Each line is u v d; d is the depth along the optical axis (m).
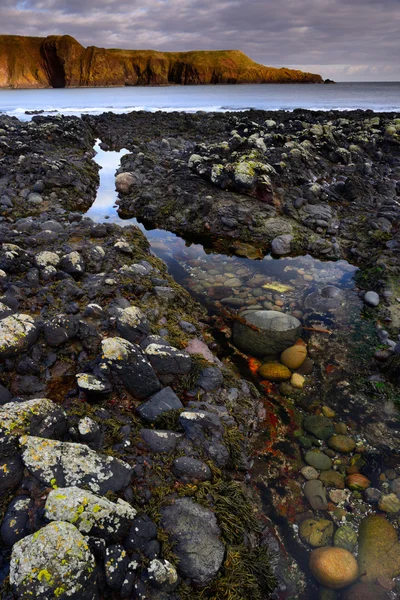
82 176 12.80
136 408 4.23
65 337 4.80
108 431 3.89
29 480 3.09
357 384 5.46
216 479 3.72
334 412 5.03
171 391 4.49
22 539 2.58
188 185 11.44
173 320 6.11
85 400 4.22
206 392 4.85
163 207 10.95
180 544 3.05
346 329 6.50
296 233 9.59
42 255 6.47
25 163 12.77
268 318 6.43
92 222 8.92
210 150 13.18
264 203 10.64
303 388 5.39
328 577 3.30
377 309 6.89
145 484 3.46
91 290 6.09
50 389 4.36
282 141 14.24
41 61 154.38
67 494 2.85
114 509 2.90
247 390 5.24
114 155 17.02
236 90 104.88
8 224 8.49
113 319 5.21
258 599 3.07
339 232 9.66
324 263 8.77
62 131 17.11
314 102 48.81
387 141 15.70
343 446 4.54
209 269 8.47
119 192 12.44
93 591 2.55
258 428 4.78
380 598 3.17
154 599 2.72
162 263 8.27
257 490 4.07
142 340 5.11
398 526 3.71
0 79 151.00
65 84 154.62
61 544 2.52
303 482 4.16
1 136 15.80
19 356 4.49
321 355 5.95
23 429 3.32
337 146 14.14
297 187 11.21
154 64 160.75
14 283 5.86
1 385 4.10
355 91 88.00
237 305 7.17
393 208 10.23
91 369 4.48
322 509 3.89
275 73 174.88
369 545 3.54
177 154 15.27
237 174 10.68
